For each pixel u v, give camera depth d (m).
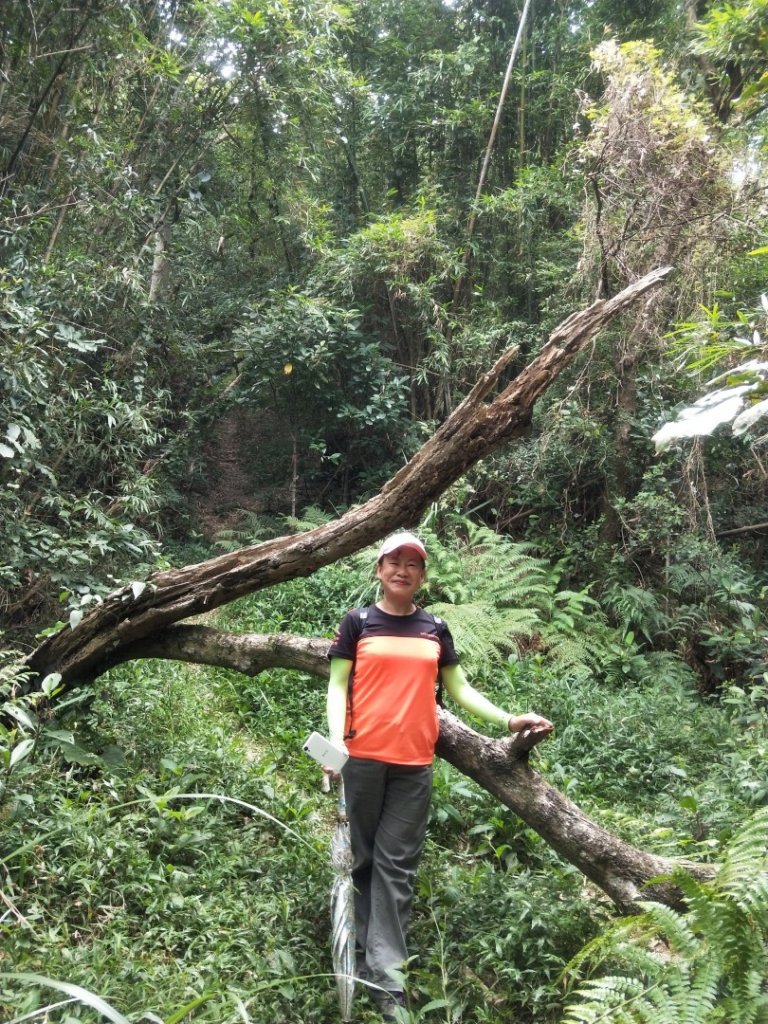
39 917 2.55
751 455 7.54
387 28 10.95
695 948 1.92
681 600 7.33
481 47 10.07
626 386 7.42
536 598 7.04
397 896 2.71
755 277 6.62
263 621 6.51
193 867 3.16
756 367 1.60
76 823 3.01
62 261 6.63
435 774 3.95
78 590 4.91
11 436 4.73
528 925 2.85
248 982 2.51
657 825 3.95
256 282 10.55
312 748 2.60
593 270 7.25
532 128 10.14
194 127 8.55
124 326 7.54
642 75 6.41
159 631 3.79
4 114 6.92
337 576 7.08
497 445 3.13
